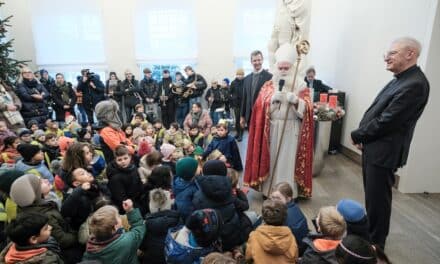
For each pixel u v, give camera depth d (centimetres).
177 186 192
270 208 146
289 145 274
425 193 309
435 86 283
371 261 105
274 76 276
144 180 227
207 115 455
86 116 589
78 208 160
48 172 222
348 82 446
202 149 360
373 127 184
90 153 216
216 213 147
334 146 462
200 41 616
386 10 351
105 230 138
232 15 602
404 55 176
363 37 404
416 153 299
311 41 607
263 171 279
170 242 148
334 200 295
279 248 138
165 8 598
